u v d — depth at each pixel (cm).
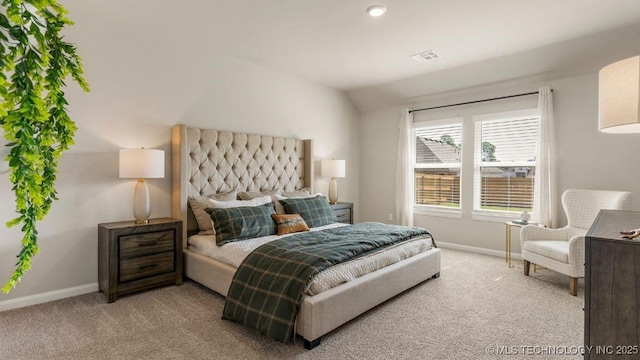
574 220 362
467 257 446
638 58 133
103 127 315
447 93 493
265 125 453
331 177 523
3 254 268
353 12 292
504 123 455
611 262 126
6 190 268
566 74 395
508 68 414
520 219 420
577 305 283
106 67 314
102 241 300
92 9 291
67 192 297
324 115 539
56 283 293
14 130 70
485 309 276
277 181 461
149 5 283
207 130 381
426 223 532
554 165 403
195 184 369
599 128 153
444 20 306
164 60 354
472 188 481
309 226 394
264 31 333
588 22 309
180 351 209
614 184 372
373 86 535
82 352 207
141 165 303
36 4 73
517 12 290
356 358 203
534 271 383
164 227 321
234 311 238
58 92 84
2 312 265
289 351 210
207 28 328
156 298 296
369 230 346
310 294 221
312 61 423
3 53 68
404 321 253
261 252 262
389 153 571
